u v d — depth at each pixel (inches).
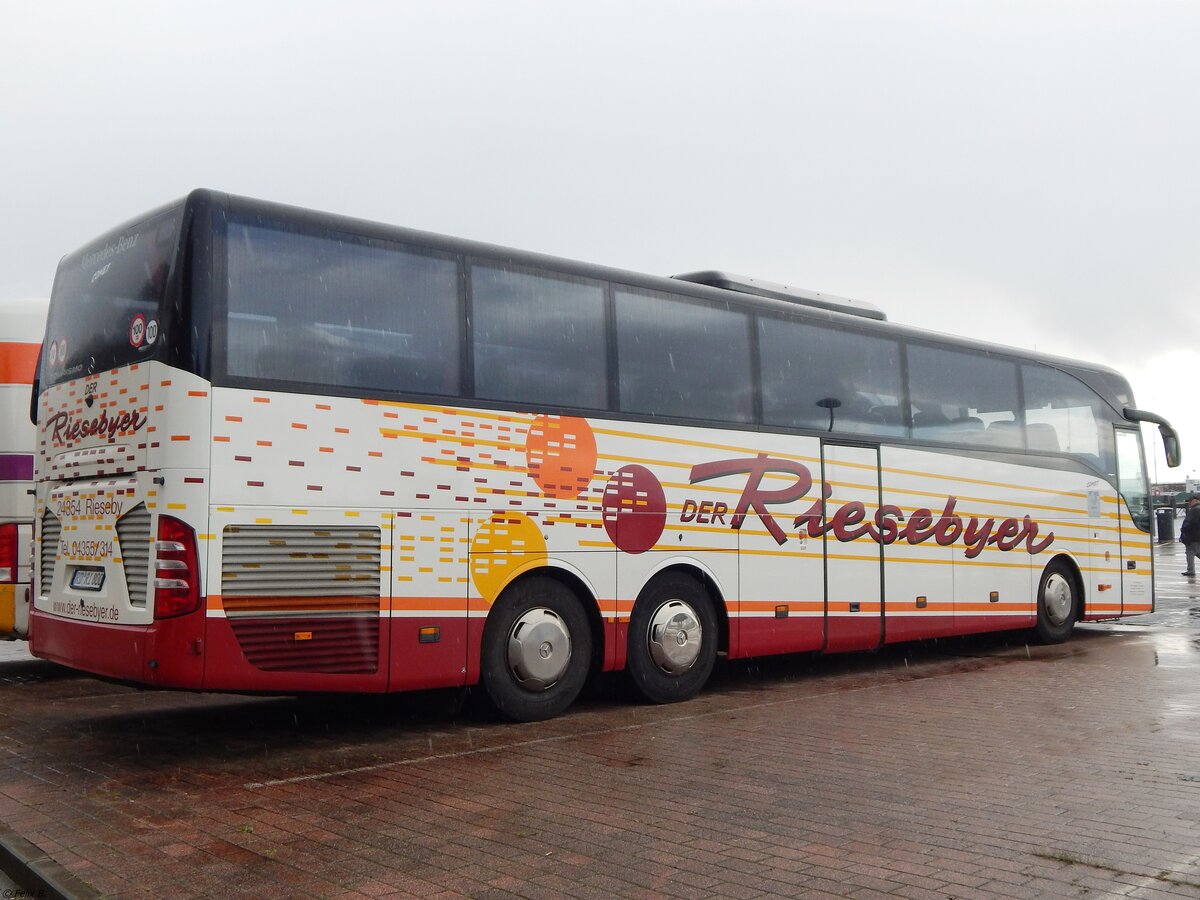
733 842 223.3
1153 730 340.2
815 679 472.7
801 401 459.8
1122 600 634.2
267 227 313.7
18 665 525.0
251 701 413.1
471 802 257.0
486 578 349.4
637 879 200.8
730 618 424.8
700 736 338.6
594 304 390.6
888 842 222.2
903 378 509.7
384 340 333.1
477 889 196.1
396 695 410.9
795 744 324.2
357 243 331.9
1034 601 573.3
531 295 372.8
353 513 319.3
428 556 335.0
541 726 358.0
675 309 417.1
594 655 386.6
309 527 310.0
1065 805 250.1
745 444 433.7
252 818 243.9
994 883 197.0
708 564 417.1
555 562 367.9
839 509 470.3
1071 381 617.0
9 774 289.1
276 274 313.3
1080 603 607.8
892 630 489.7
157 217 315.0
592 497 380.5
